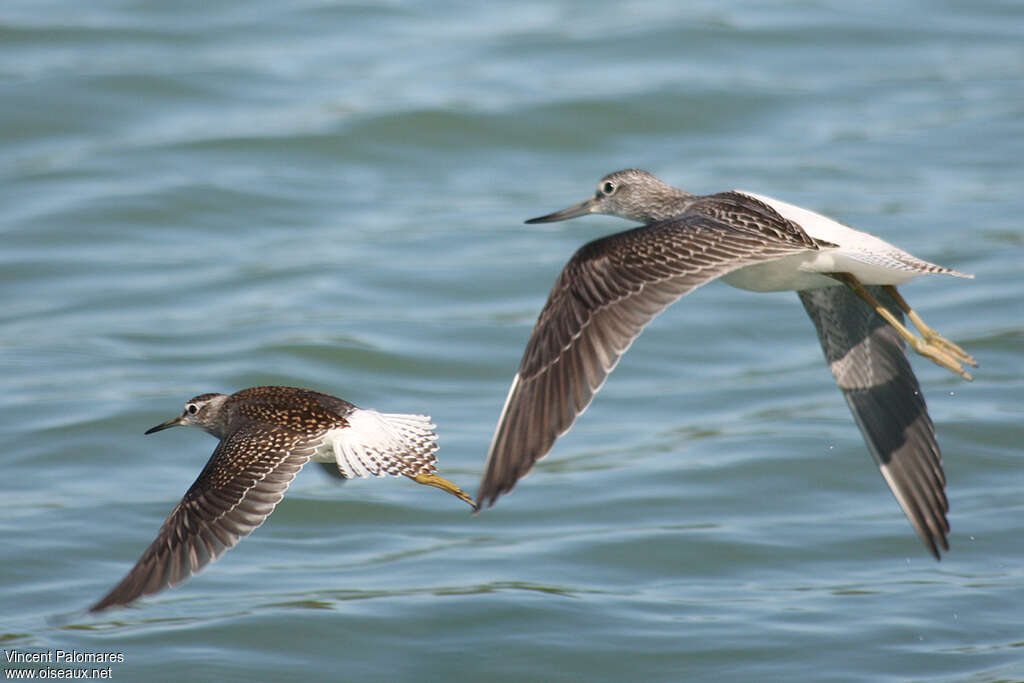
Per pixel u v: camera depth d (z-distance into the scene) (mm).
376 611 12039
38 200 21641
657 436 15539
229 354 17250
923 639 11469
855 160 22672
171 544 8953
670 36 27188
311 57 26766
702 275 7750
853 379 10000
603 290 7621
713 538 13281
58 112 24422
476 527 13711
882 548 13102
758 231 8227
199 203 21703
